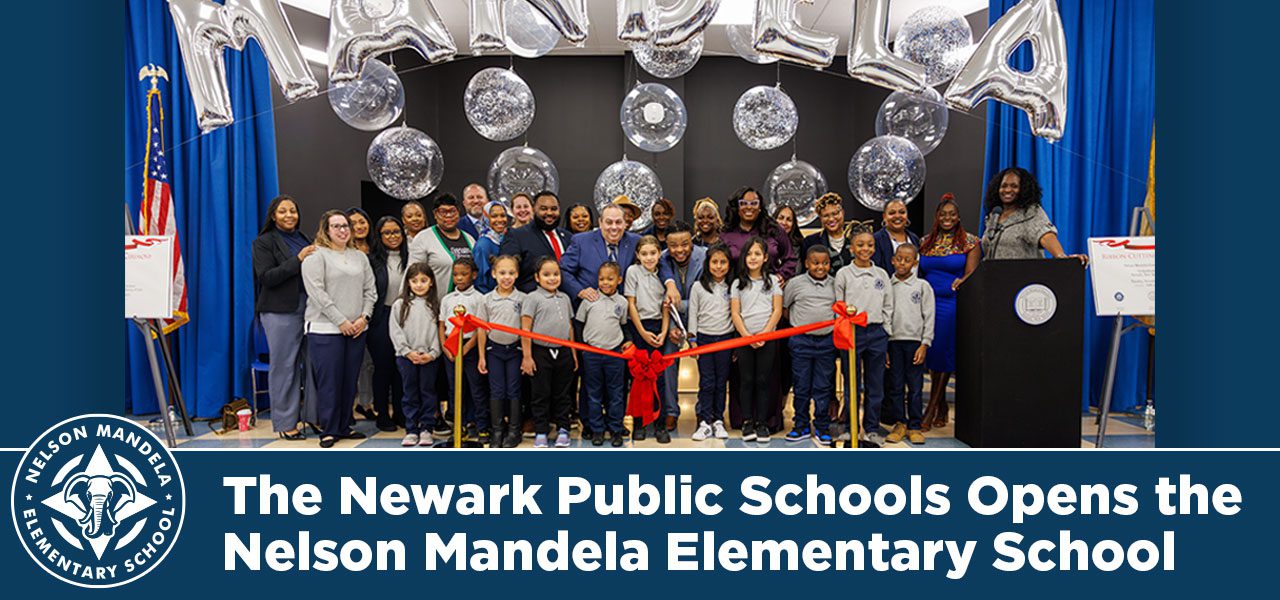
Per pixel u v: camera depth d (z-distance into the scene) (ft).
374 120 12.09
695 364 19.19
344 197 20.56
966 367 11.09
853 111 24.18
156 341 13.50
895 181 13.58
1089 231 13.71
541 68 24.25
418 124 23.61
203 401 13.37
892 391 11.57
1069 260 10.39
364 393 14.16
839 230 12.90
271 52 8.98
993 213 11.85
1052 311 10.39
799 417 11.57
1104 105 13.70
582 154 24.30
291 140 18.61
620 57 24.16
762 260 11.20
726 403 12.97
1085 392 13.62
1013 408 10.48
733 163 24.39
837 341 9.71
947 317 12.07
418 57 23.48
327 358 11.23
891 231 12.46
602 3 18.42
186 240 13.43
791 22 8.77
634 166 16.43
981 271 10.47
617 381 11.24
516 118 13.20
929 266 12.28
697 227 12.74
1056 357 10.46
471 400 12.35
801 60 8.96
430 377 11.46
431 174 13.50
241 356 13.65
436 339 11.35
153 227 12.59
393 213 23.11
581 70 24.25
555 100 24.26
